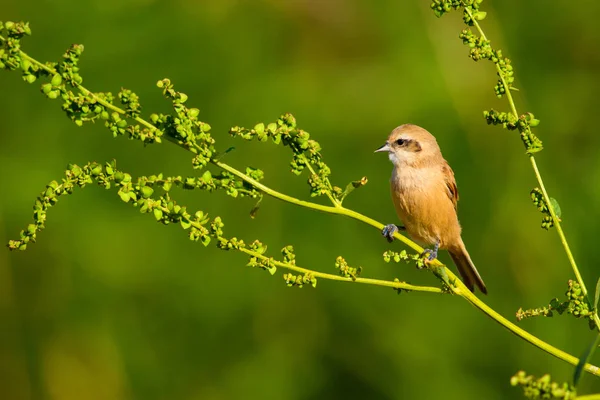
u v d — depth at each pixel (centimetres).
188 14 1434
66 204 1390
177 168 1396
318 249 1369
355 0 1499
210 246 1404
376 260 1366
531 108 1460
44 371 1402
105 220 1395
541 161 1416
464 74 1449
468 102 1434
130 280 1388
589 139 1445
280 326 1388
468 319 1355
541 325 1321
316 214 1374
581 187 1400
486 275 1369
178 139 664
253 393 1375
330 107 1431
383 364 1357
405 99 1423
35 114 1419
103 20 1416
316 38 1480
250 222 1380
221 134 1398
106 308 1408
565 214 1380
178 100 657
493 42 1478
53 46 1408
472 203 1392
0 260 1388
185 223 644
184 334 1410
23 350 1405
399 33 1470
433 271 648
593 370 601
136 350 1402
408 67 1446
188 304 1401
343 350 1370
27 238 622
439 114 1419
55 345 1404
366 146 1418
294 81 1437
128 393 1398
